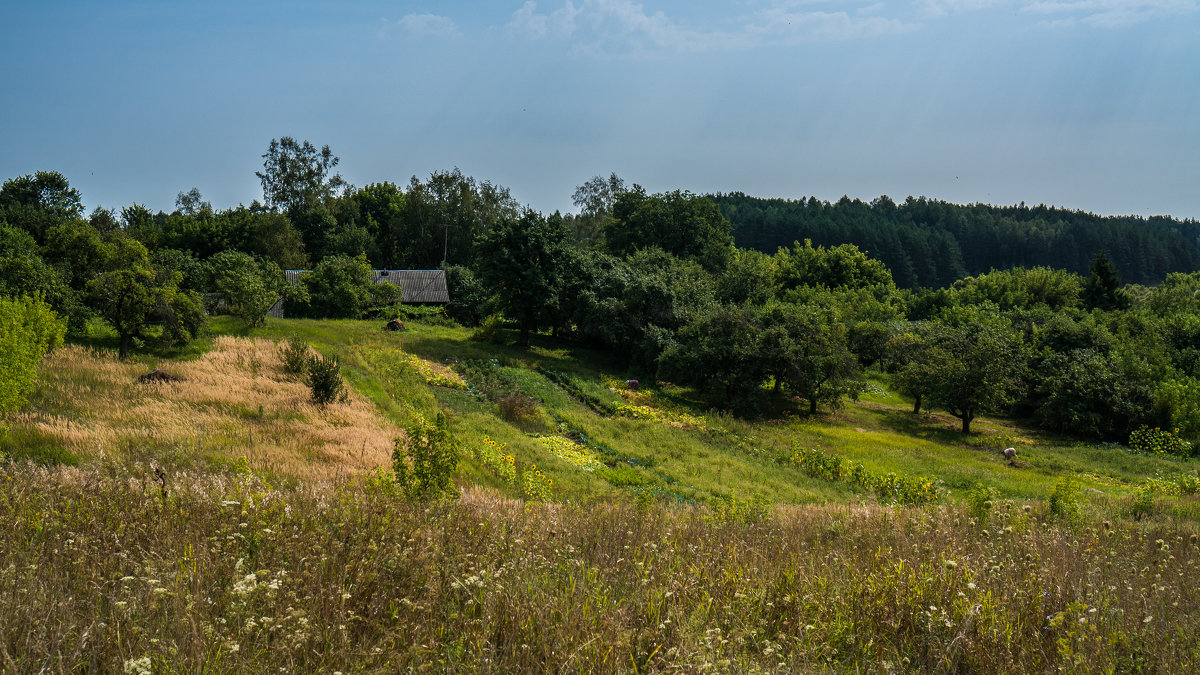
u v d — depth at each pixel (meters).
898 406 49.09
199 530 6.70
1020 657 5.23
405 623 5.04
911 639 5.71
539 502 14.41
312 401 26.77
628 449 28.17
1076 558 8.07
